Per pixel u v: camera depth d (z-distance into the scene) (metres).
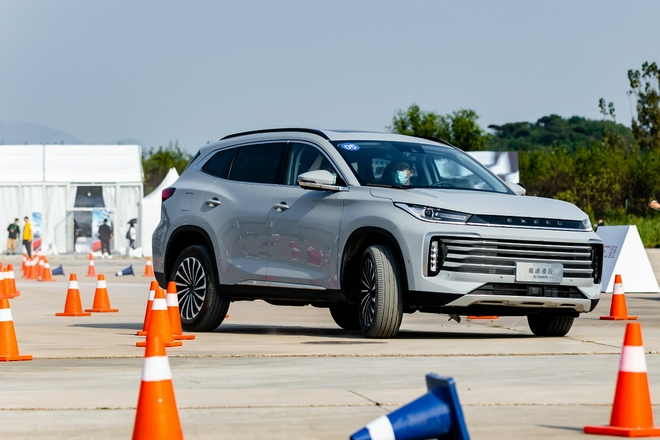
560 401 7.90
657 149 98.81
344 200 12.78
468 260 11.98
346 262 12.70
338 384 8.80
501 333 14.05
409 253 12.05
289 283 13.25
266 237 13.56
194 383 8.91
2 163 61.88
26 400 8.07
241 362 10.38
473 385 8.72
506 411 7.46
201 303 14.31
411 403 5.37
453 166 13.57
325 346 11.86
